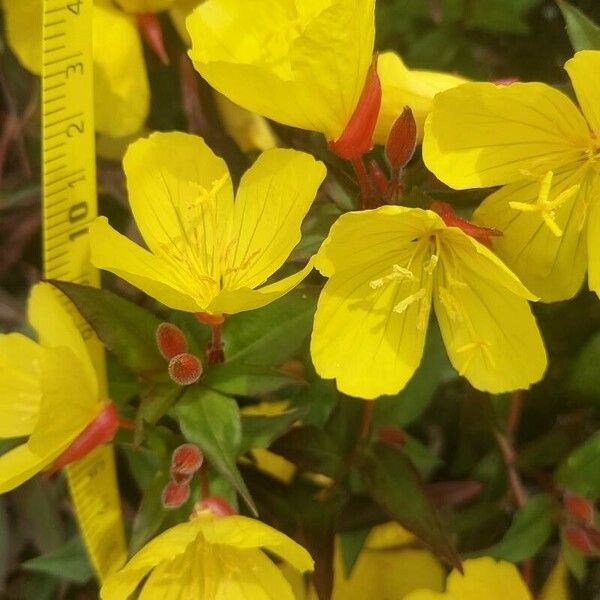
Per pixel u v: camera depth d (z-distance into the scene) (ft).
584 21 0.71
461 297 0.70
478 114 0.64
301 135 0.80
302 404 0.84
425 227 0.67
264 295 0.62
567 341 0.89
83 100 0.65
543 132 0.66
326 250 0.63
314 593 0.85
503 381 0.70
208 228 0.70
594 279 0.67
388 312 0.70
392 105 0.72
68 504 1.05
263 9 0.68
